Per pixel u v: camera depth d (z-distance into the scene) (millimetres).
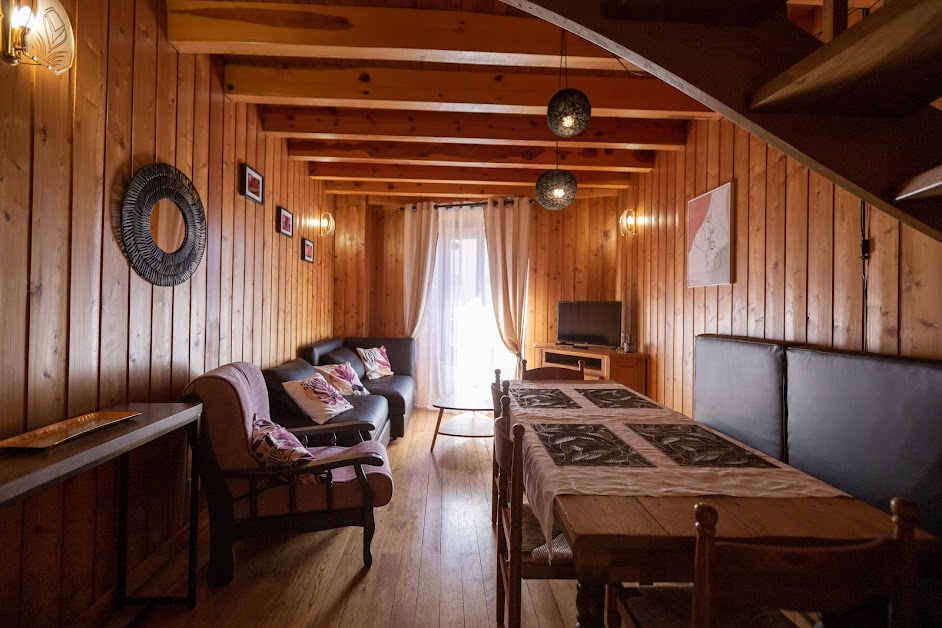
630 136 3875
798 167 2559
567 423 2074
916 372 1689
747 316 3027
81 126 1792
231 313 3131
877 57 1123
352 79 3133
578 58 2672
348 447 2936
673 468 1513
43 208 1621
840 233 2258
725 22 1438
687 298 3859
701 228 3584
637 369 4648
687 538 1055
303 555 2459
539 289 5934
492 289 5871
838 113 1435
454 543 2611
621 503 1238
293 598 2084
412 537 2674
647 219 4727
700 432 1938
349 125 3756
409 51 2615
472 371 5984
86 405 1827
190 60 2631
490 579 2264
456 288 6023
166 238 2348
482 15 2629
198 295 2691
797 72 1235
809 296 2469
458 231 6031
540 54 2646
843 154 1442
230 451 2213
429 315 6059
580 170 5070
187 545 2539
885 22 1003
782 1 1349
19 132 1524
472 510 3045
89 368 1843
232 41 2463
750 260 3000
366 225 6016
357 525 2328
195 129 2680
